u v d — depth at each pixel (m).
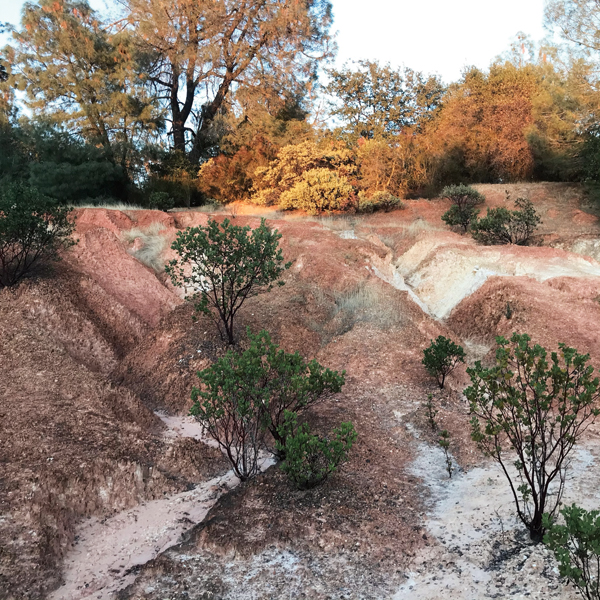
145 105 24.91
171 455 6.82
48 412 7.07
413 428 7.16
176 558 4.75
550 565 4.11
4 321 9.18
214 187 24.31
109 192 23.69
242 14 27.80
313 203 20.30
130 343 10.83
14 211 10.20
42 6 24.25
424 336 9.71
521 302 9.95
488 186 21.38
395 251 16.03
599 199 17.47
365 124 28.19
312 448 5.64
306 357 9.56
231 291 9.48
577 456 5.96
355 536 4.89
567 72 18.42
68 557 5.20
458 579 4.25
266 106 28.28
